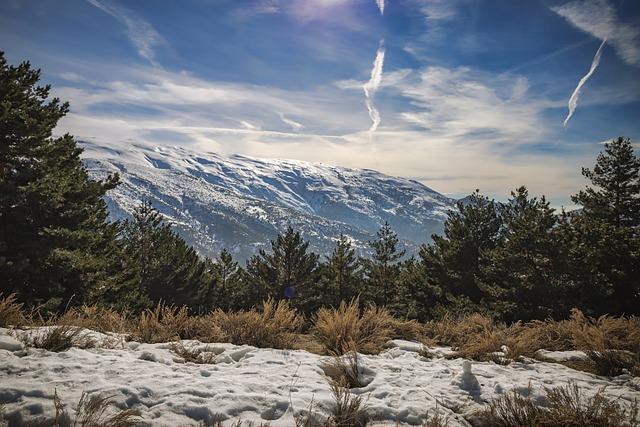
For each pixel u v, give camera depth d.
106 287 17.12
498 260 19.45
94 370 3.90
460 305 20.02
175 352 5.15
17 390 3.16
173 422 3.03
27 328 5.40
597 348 6.23
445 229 24.36
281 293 29.52
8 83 13.66
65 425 2.81
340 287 31.27
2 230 12.50
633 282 16.45
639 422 3.41
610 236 17.36
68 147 16.17
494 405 3.67
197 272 31.58
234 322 6.61
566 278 17.59
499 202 23.02
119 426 2.85
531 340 6.95
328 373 4.69
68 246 14.28
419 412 3.61
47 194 13.13
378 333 6.89
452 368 5.29
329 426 3.22
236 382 3.88
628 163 23.20
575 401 3.94
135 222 28.31
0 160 13.28
